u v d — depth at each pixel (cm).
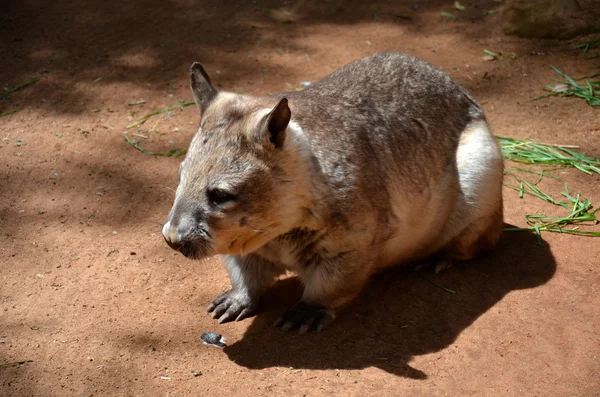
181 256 215
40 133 255
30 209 228
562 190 235
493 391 185
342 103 202
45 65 286
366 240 195
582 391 184
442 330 197
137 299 204
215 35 304
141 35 303
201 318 201
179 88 275
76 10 320
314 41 301
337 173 192
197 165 186
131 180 238
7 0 326
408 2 335
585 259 214
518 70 285
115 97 271
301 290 210
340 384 185
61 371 188
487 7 326
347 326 199
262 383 186
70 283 207
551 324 198
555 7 296
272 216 187
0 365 189
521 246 219
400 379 187
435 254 216
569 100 269
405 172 203
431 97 212
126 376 188
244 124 185
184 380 187
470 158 211
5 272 210
